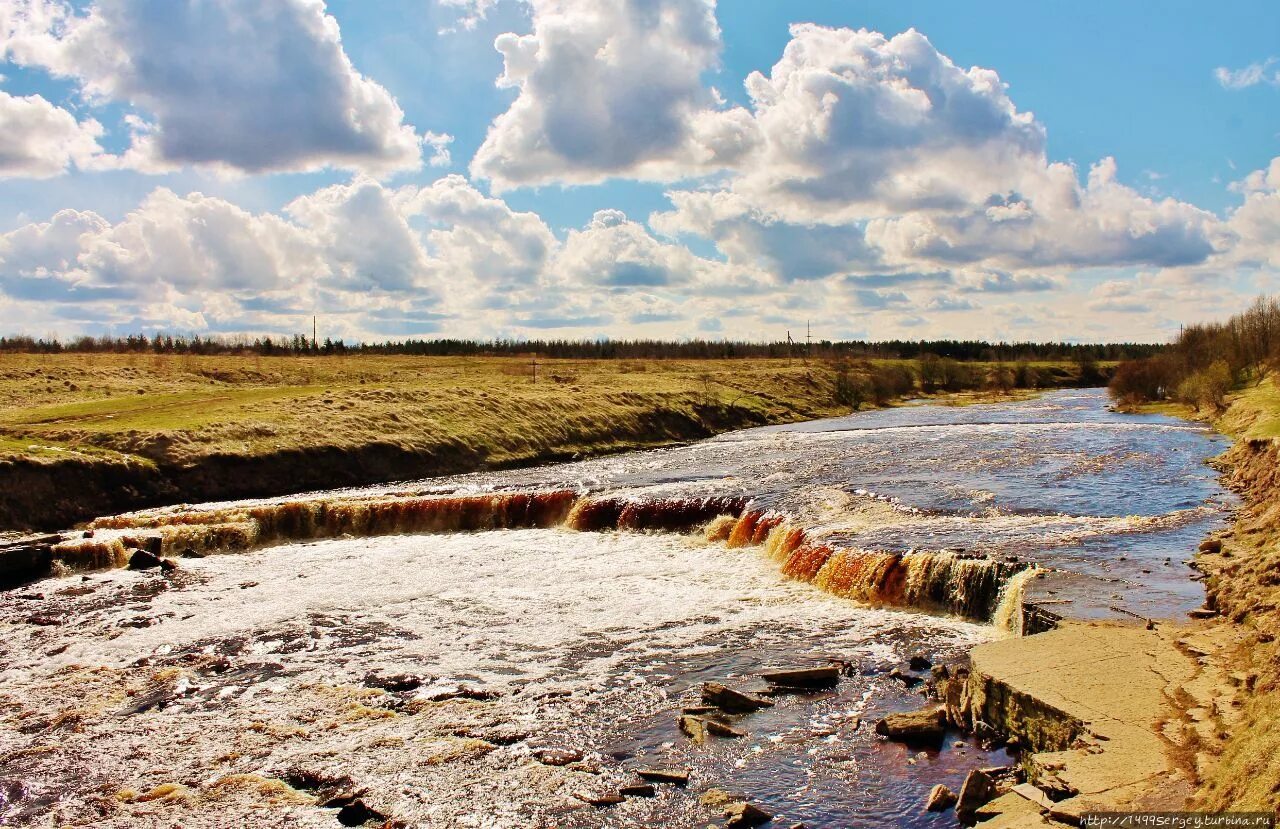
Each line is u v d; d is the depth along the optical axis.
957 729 17.89
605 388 93.06
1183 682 16.31
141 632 26.95
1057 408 101.69
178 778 17.25
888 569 28.58
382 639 25.84
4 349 137.88
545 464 65.88
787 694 20.45
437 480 57.50
